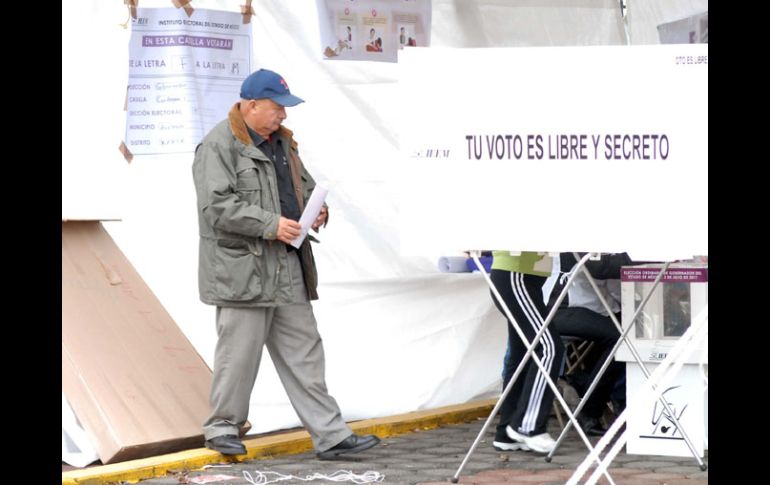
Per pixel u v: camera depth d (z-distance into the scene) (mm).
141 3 8828
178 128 8914
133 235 8922
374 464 8047
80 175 8648
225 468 7852
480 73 6887
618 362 8984
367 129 9703
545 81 6793
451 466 7961
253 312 7852
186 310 9039
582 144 6762
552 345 8039
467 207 6957
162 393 8273
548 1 10500
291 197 8070
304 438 8648
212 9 9008
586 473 7664
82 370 7969
